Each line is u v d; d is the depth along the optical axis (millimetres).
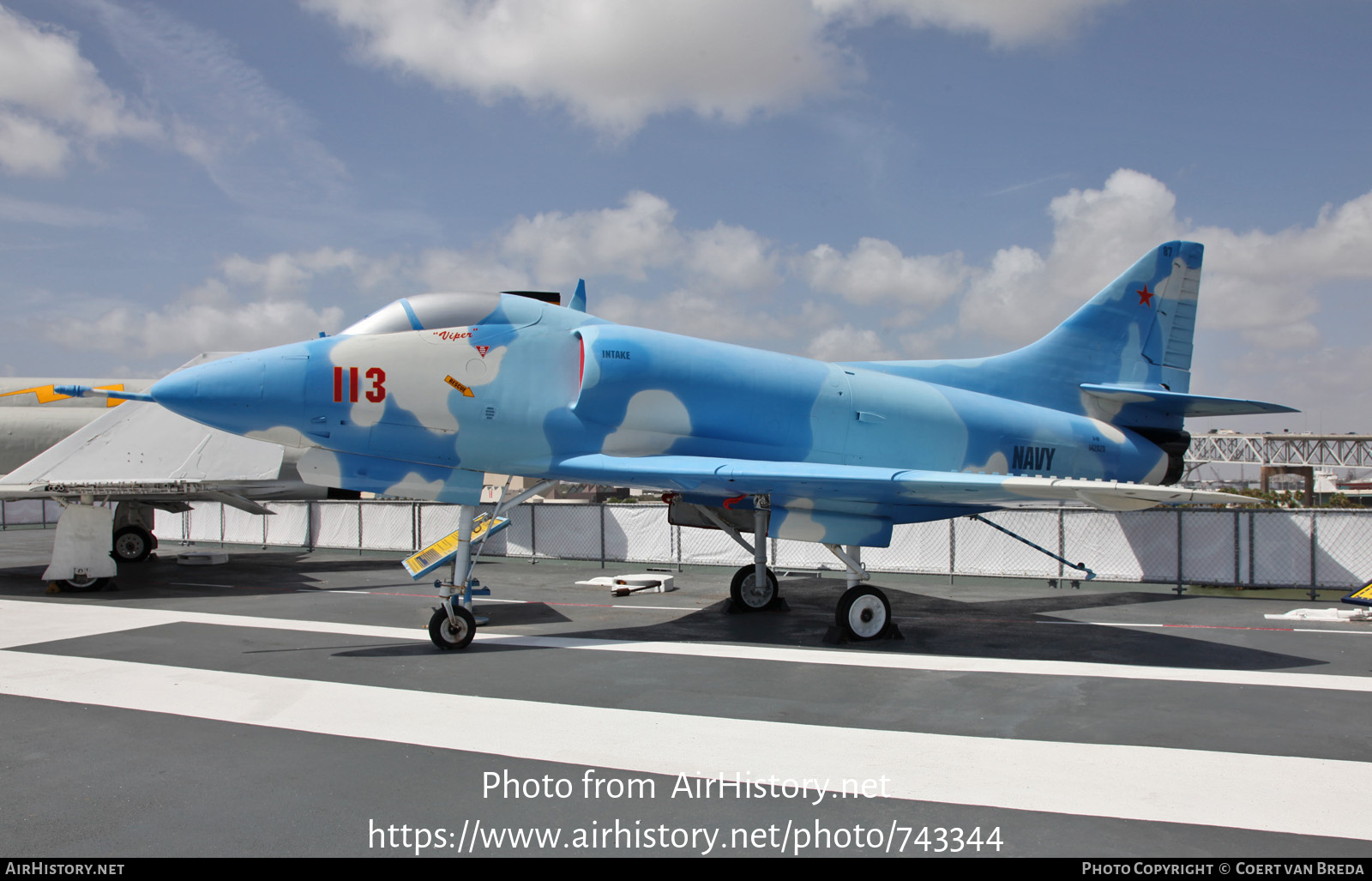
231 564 16516
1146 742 5113
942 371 11133
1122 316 12211
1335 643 8578
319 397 7820
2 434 15062
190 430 13164
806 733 5254
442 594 7766
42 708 5762
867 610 8555
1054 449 11211
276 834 3736
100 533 12312
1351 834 3805
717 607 10953
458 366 8234
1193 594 12906
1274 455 81562
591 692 6246
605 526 16625
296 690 6277
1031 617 10391
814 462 9445
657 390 8672
